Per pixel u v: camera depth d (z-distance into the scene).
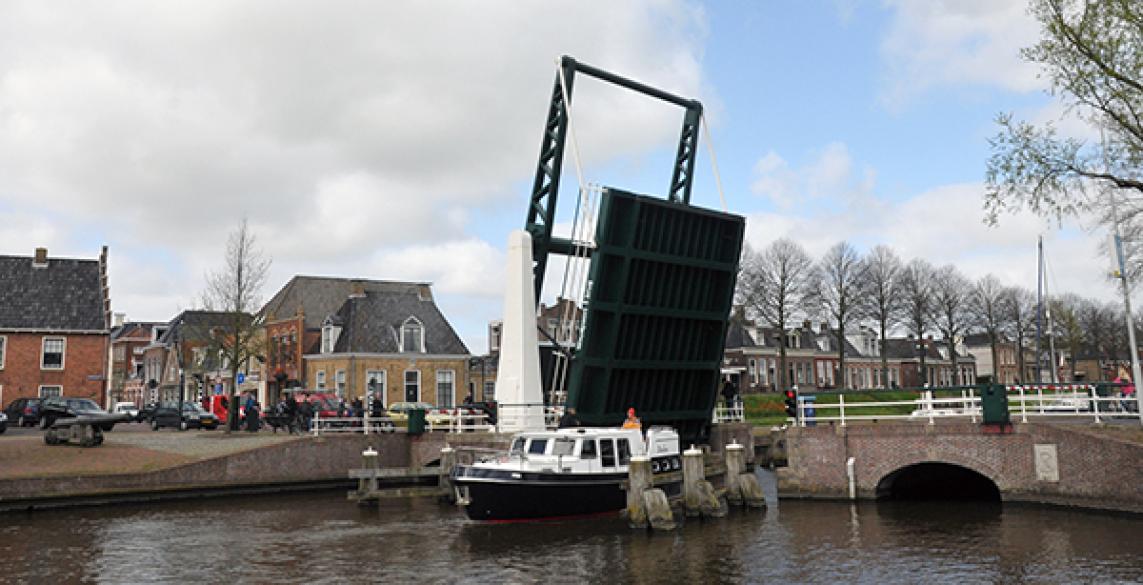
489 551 16.41
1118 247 20.17
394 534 18.44
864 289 59.38
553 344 26.69
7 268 46.28
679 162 30.84
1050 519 18.12
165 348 66.56
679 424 29.94
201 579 14.27
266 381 54.03
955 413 21.28
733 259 27.97
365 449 28.08
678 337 27.55
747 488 21.34
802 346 71.38
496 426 25.91
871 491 21.89
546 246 26.89
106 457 25.02
